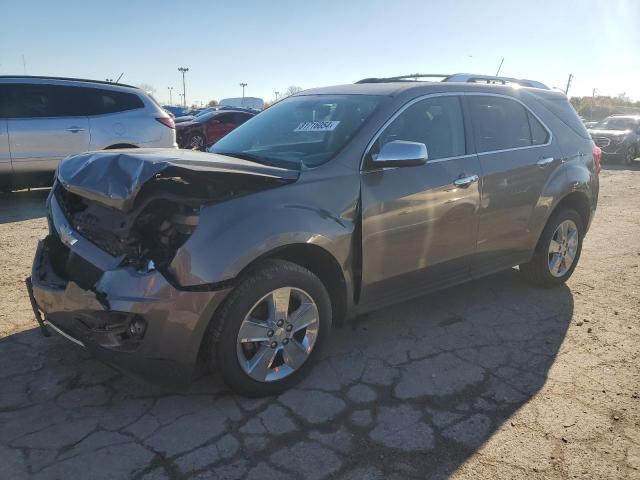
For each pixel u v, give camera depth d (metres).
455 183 3.88
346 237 3.28
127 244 2.83
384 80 5.11
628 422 2.99
